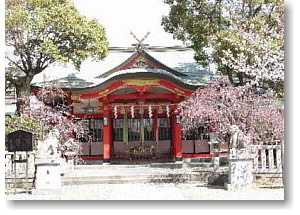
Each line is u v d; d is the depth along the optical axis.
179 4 17.64
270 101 14.91
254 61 14.97
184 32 18.22
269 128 13.73
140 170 16.73
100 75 21.19
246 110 13.75
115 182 14.17
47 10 16.41
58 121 16.61
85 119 21.42
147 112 21.61
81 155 21.08
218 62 17.11
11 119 15.73
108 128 19.81
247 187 12.20
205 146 20.92
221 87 15.38
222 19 17.34
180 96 19.58
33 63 17.88
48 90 18.33
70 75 21.23
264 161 12.95
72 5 17.20
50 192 12.05
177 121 19.62
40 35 15.95
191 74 21.53
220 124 13.70
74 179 14.23
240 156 12.27
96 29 17.92
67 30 16.36
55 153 12.40
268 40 14.62
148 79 18.77
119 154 21.25
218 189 12.37
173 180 14.29
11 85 18.67
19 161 12.46
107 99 19.81
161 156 21.06
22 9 16.20
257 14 17.02
